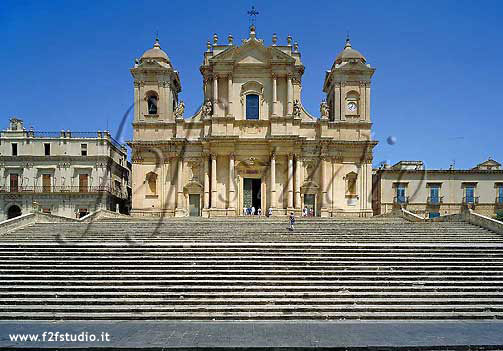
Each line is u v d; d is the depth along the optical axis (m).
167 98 50.72
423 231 29.25
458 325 15.88
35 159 60.03
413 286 18.98
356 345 13.62
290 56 49.41
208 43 51.91
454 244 24.30
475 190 58.78
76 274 19.88
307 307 17.22
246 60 49.78
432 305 17.61
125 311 17.08
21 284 19.05
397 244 23.84
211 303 17.59
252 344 13.70
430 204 58.41
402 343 13.78
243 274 19.86
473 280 19.55
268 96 49.69
